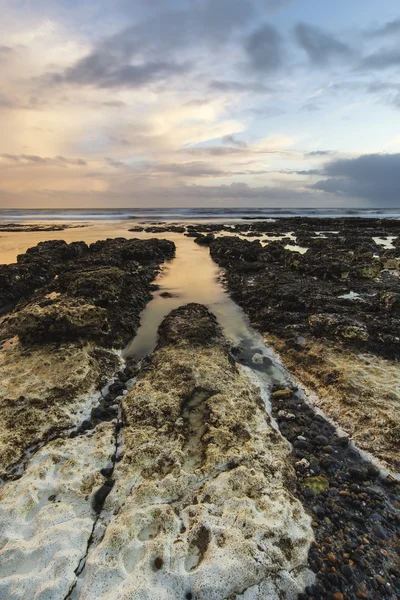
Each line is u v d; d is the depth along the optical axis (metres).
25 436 5.49
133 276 15.10
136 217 65.56
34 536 3.90
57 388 6.61
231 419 5.80
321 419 6.25
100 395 6.86
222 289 14.45
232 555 3.67
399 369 7.30
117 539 3.80
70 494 4.45
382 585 3.60
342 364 7.57
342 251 21.20
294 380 7.57
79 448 5.23
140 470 4.78
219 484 4.55
